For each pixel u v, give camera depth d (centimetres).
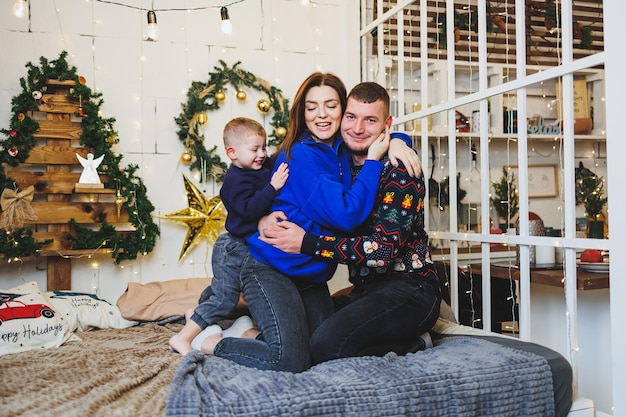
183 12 332
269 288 198
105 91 318
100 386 169
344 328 186
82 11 315
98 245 300
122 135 321
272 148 343
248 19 344
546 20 363
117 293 318
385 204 196
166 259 327
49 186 298
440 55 359
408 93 354
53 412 148
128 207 310
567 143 205
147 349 219
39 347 229
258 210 204
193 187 326
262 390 157
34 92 293
